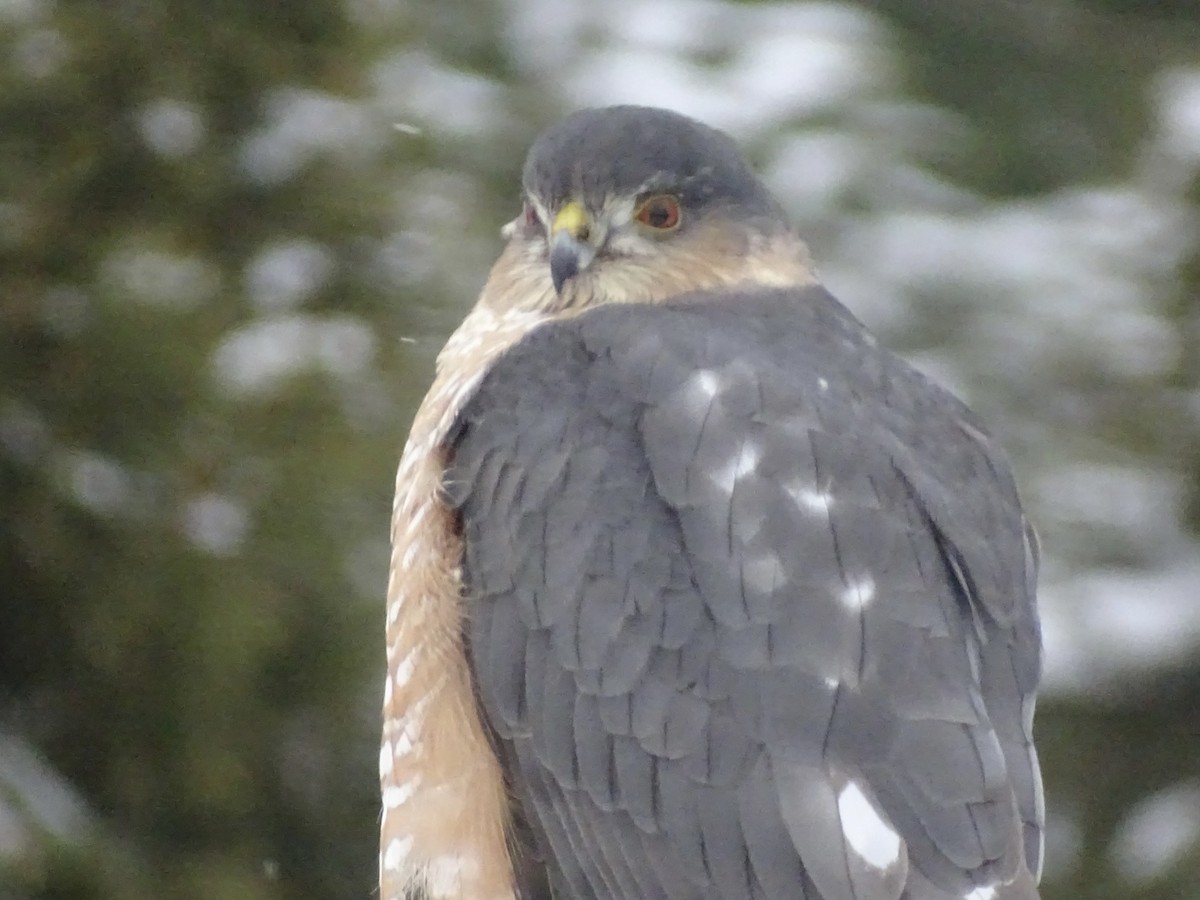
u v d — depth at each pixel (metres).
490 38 18.11
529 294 7.48
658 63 19.38
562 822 5.85
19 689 12.56
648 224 7.32
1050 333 17.52
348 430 12.73
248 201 13.43
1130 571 15.91
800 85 19.81
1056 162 19.98
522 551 6.05
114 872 11.74
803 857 5.36
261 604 12.38
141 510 12.59
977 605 5.86
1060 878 14.22
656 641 5.72
